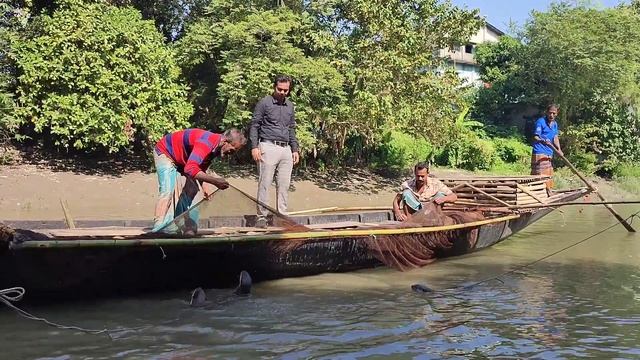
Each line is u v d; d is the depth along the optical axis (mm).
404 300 5746
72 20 13375
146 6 17078
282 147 7512
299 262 6293
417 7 16609
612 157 22875
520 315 5332
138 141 15664
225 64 14742
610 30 22734
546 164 11930
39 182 12867
